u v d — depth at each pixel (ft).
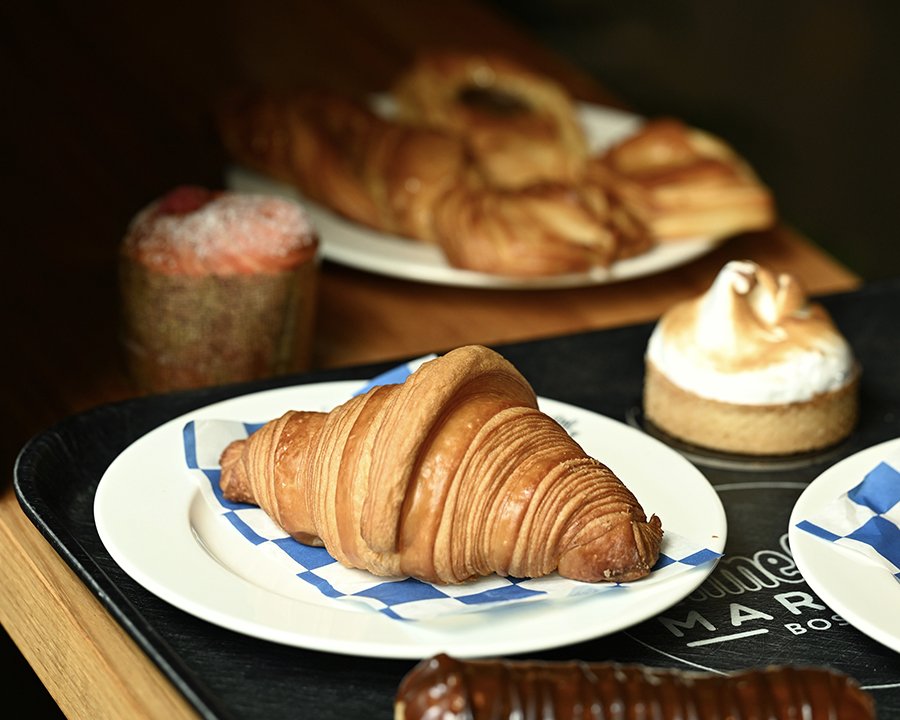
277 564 2.40
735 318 2.78
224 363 2.94
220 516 2.48
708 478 2.72
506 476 2.32
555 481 2.32
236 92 3.72
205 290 2.89
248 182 3.62
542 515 2.31
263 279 2.91
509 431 2.34
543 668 2.05
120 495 2.47
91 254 3.43
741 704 2.02
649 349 2.87
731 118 5.30
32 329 3.17
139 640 2.29
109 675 2.31
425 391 2.31
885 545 2.42
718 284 2.80
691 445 2.80
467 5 4.85
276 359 2.97
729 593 2.46
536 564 2.33
